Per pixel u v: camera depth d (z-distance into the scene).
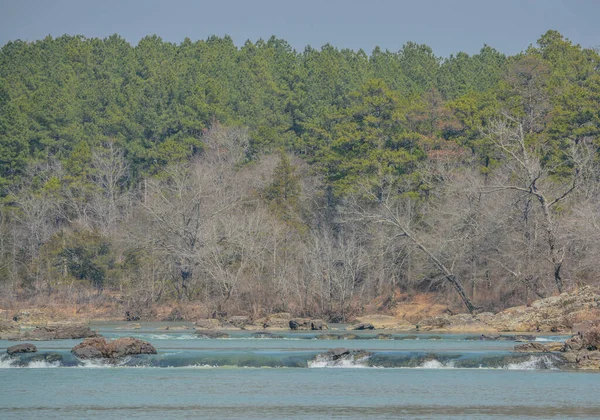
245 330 159.62
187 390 85.25
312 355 103.00
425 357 101.69
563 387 86.38
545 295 173.00
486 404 78.44
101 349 102.69
